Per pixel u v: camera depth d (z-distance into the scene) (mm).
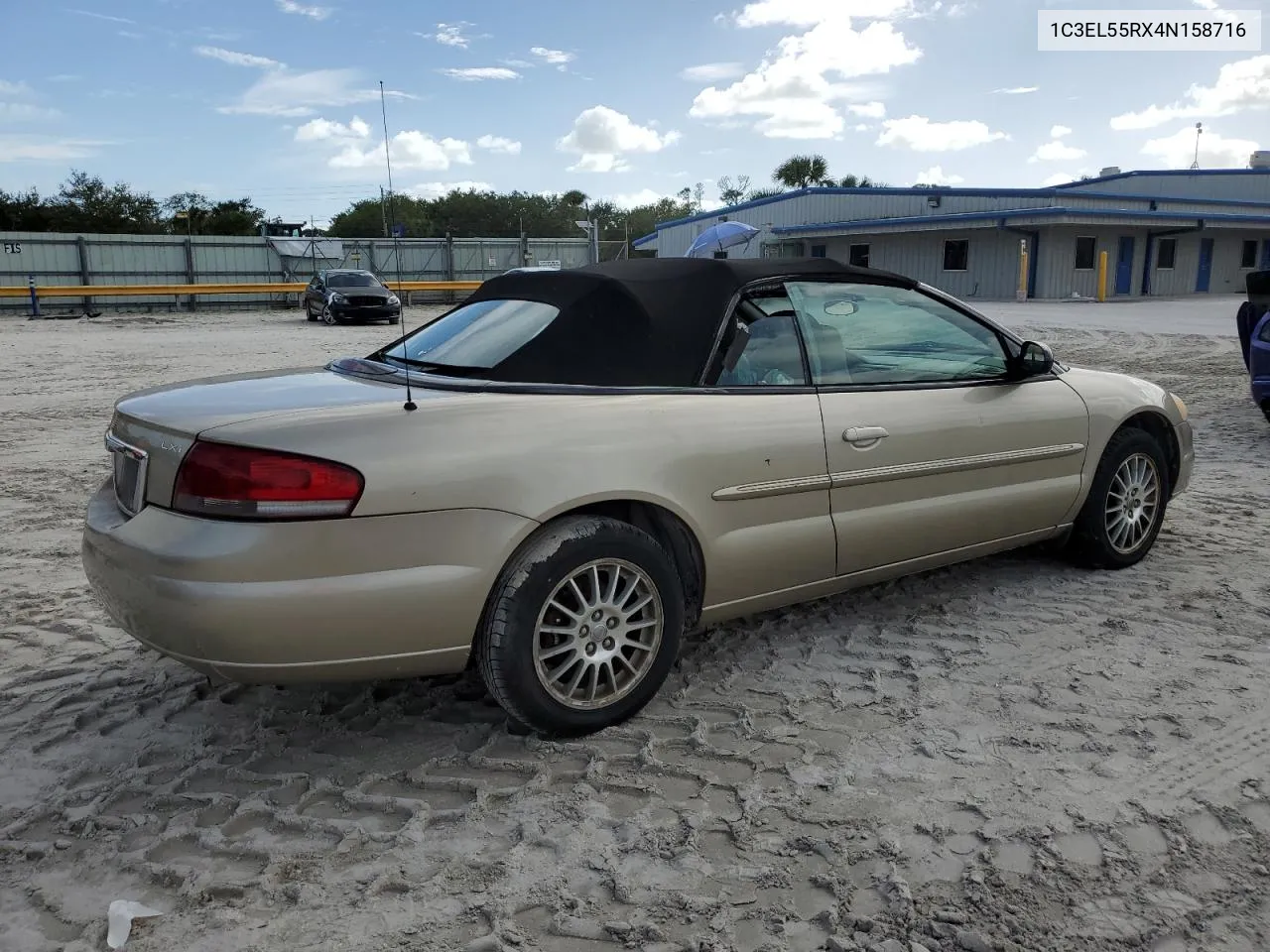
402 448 2854
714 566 3443
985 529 4250
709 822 2762
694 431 3338
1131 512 4863
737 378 3555
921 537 4012
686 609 3545
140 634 2871
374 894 2463
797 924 2344
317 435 2797
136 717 3443
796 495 3592
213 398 3156
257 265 38094
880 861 2568
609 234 81438
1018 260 30844
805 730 3297
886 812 2795
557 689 3158
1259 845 2627
